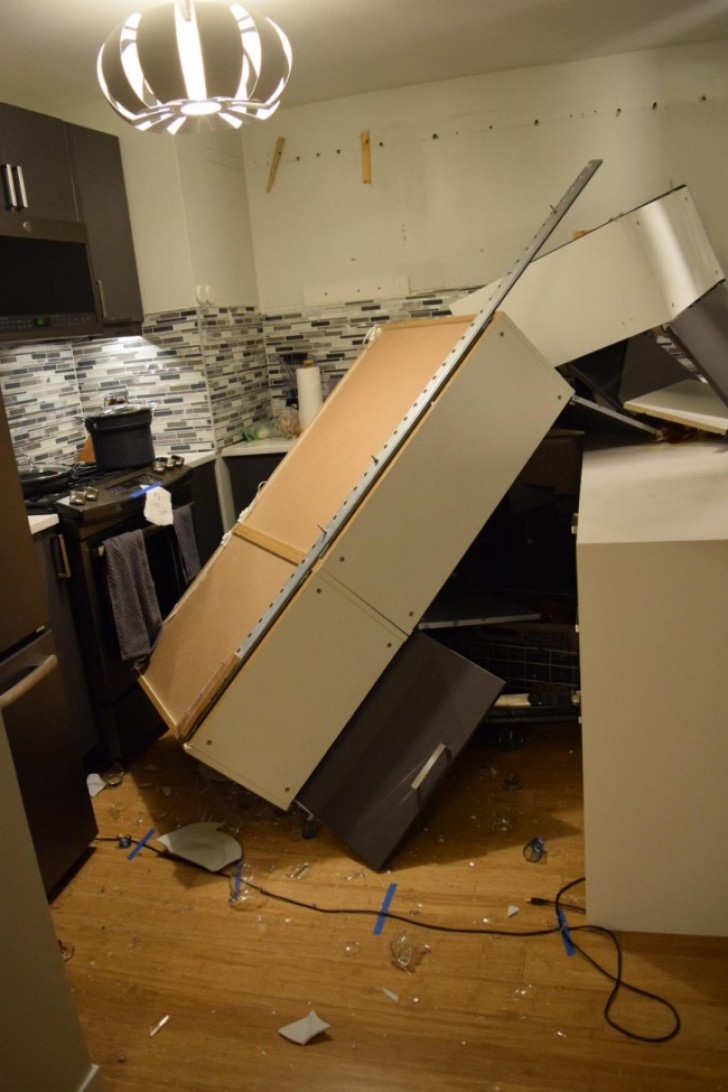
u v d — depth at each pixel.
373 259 3.93
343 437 2.47
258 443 3.83
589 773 1.77
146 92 1.94
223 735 2.10
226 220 3.78
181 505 3.15
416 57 3.24
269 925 2.01
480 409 2.19
